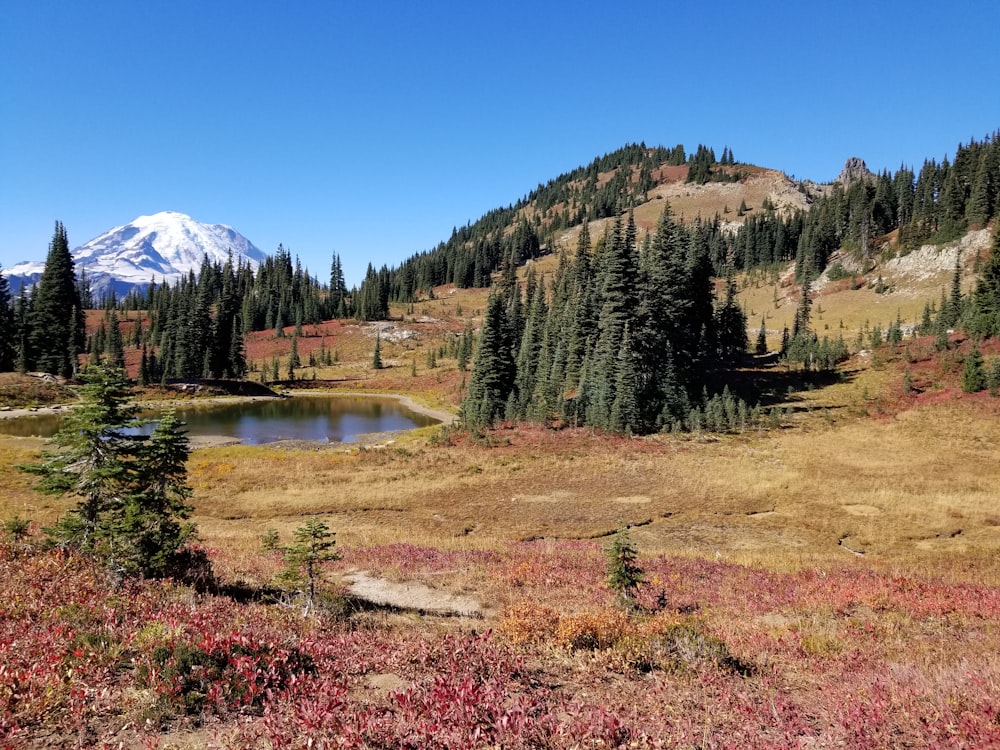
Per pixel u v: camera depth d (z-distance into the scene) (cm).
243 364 12469
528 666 889
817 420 5788
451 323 18250
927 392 6219
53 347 9000
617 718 617
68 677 668
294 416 8750
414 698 641
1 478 3588
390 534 2762
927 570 2100
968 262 11375
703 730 655
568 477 4034
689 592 1727
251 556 2073
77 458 1386
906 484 3691
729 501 3406
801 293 14062
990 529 2828
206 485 3881
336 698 625
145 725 592
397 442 6103
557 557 2219
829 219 16462
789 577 1894
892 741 622
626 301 5859
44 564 1220
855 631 1226
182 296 13388
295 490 3766
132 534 1340
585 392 6000
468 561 2122
